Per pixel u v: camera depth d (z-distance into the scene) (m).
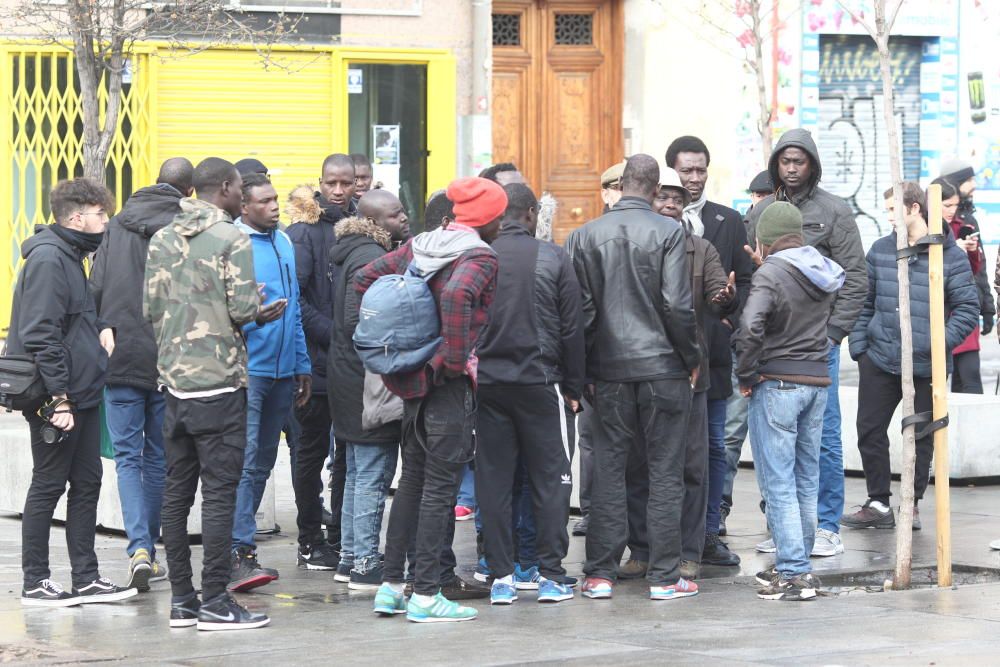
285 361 21.66
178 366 18.59
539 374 20.00
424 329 18.69
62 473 20.17
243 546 21.45
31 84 40.03
